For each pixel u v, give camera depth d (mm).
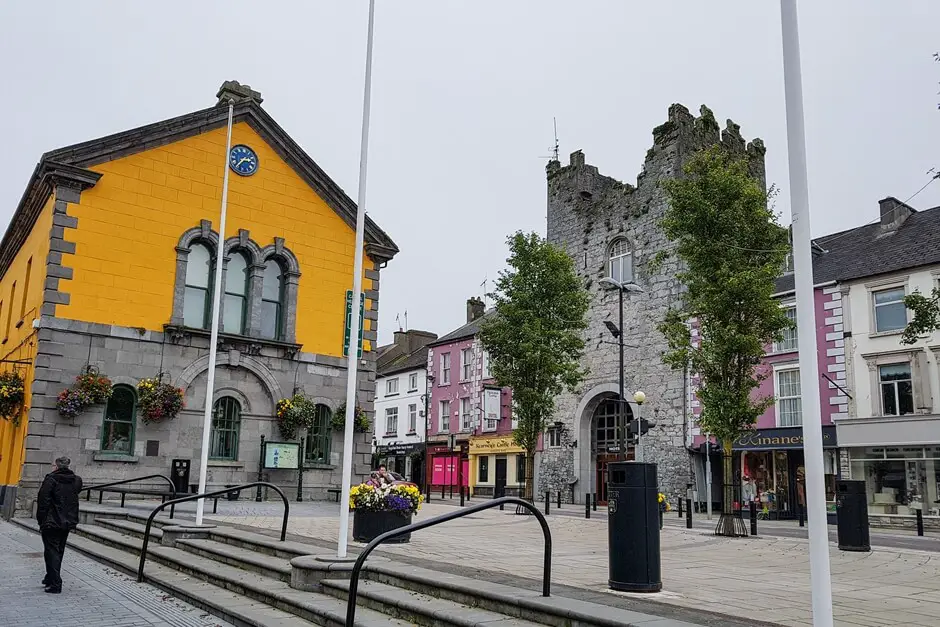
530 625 6594
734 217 19078
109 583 10766
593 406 34812
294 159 24688
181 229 22328
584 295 29359
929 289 23953
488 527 17562
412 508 12656
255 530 13453
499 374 28672
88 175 20734
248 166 23859
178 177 22484
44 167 20500
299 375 24000
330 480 24203
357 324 10367
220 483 22062
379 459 50688
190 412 21797
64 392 19531
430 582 7945
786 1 5734
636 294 33406
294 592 8773
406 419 50344
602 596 7398
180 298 21922
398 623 7285
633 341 33156
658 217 33000
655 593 7859
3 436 23578
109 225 21109
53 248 20156
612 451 33812
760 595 8062
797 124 5570
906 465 24031
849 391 25547
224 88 23984
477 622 6625
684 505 29734
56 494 9969
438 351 47594
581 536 15484
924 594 8648
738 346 18219
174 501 11430
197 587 9930
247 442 22844
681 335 20594
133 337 21000
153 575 10922
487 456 41969
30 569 11867
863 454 25094
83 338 20312
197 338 22094
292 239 24484
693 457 29938
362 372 25359
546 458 36562
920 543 17109
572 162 38188
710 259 19250
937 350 23594
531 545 13055
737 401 18266
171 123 22312
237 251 23609
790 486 27297
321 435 24359
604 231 35656
